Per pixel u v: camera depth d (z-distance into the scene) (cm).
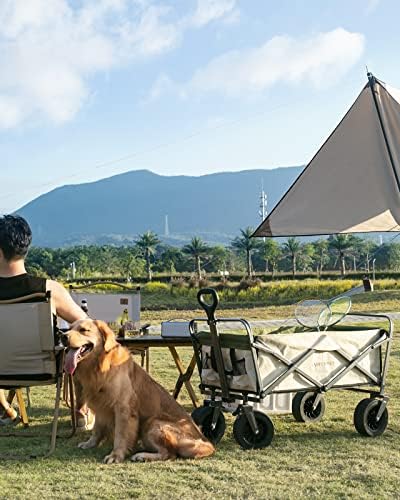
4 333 480
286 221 693
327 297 2550
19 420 575
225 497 369
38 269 5691
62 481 402
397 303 2066
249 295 2597
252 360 467
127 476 410
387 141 661
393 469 420
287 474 412
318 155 697
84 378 457
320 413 570
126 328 577
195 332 521
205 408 498
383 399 517
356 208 679
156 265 6156
